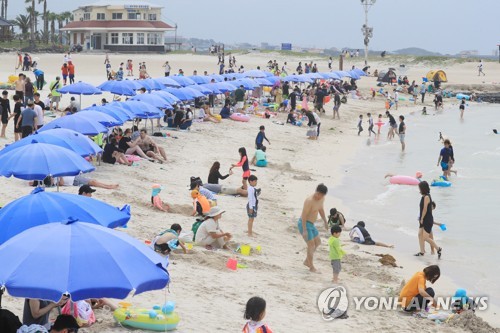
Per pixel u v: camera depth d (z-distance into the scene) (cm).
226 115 4775
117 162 2875
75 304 1154
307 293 1566
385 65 12412
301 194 2944
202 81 5084
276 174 3306
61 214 1114
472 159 4231
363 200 2967
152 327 1183
